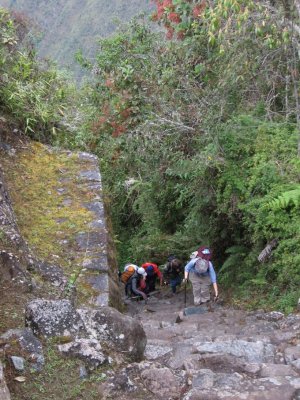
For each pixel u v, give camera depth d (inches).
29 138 379.9
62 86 470.9
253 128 376.8
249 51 372.5
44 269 255.1
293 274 309.4
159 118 412.5
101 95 555.5
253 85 405.7
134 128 449.1
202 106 400.5
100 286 264.5
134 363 176.1
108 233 309.1
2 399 134.3
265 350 202.8
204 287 392.5
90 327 183.2
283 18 348.5
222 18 356.5
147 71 466.3
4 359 161.0
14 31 420.8
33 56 438.3
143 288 474.3
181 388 163.2
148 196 548.1
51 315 180.7
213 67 418.3
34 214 307.7
